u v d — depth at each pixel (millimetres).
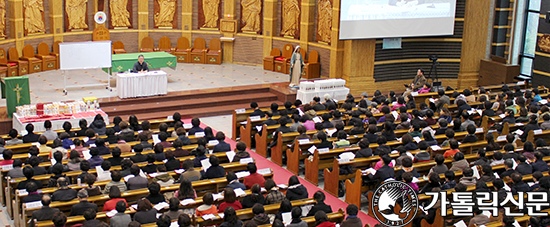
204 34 25375
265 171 11336
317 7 22812
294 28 23781
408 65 22469
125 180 10289
